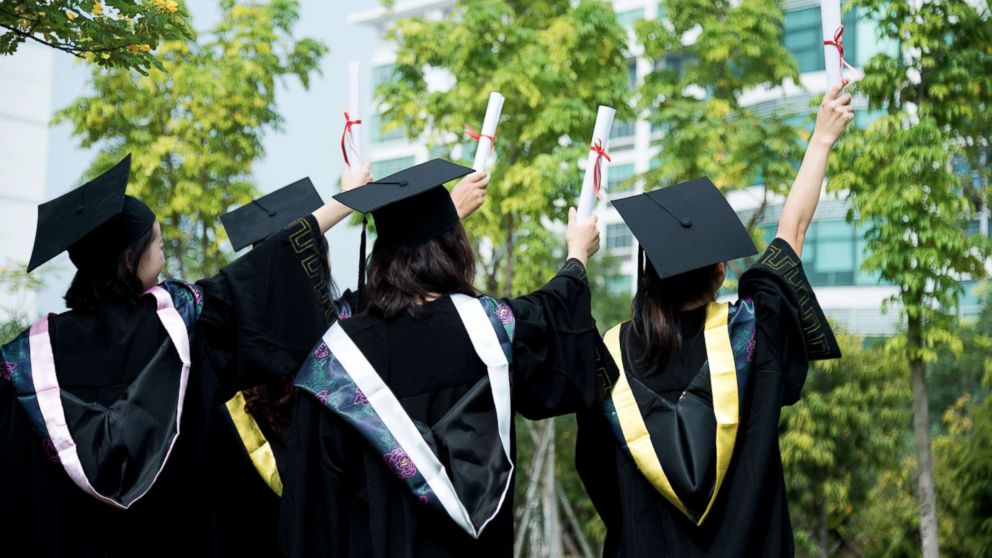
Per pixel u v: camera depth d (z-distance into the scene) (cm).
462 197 335
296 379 306
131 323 315
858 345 1622
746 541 306
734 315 320
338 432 302
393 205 313
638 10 2720
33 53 2273
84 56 535
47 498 307
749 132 1270
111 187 323
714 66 1313
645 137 3014
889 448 1574
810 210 330
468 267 322
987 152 1184
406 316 306
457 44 1251
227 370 326
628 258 2992
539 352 313
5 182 2227
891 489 1673
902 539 1530
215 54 1413
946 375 2103
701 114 1288
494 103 341
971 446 1349
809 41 2311
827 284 2589
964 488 1330
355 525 302
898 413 1566
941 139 1052
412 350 304
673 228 332
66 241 316
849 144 1084
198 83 1358
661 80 1317
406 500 296
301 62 1434
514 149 1264
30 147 2244
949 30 1080
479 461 294
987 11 1072
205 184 1416
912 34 1066
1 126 2230
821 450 1549
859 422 1539
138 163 1350
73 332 314
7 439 307
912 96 1106
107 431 300
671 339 321
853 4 1111
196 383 319
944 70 1065
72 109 1392
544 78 1202
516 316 311
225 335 324
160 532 313
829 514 1719
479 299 311
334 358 304
